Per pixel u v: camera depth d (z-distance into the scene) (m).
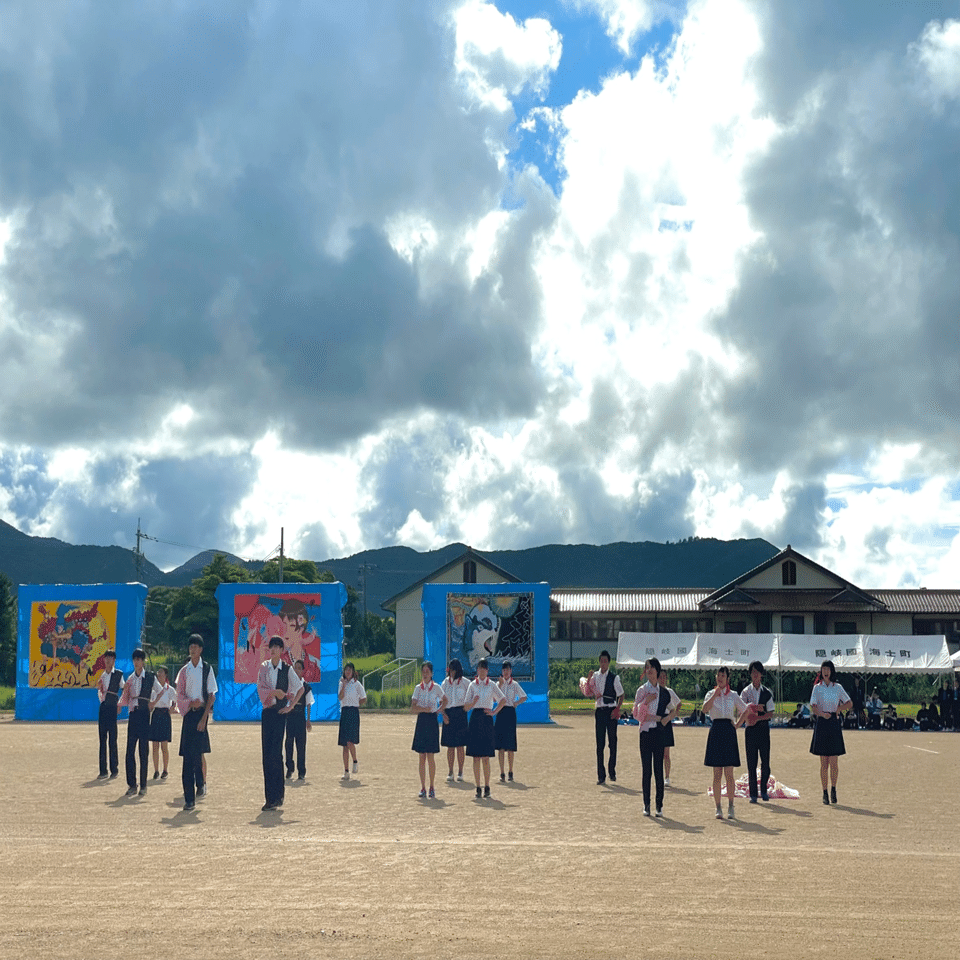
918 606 64.69
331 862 10.20
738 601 63.19
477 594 35.53
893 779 19.70
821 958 7.00
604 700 18.39
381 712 41.28
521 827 12.83
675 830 12.73
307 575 78.06
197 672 14.50
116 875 9.52
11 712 41.31
